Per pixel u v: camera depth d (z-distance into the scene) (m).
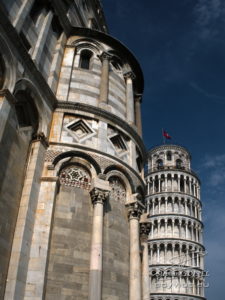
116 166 16.61
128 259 15.09
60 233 13.53
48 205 13.57
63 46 20.42
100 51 21.81
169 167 77.69
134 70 23.91
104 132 17.33
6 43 13.24
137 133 19.75
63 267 12.80
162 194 73.62
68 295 12.31
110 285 13.51
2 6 13.53
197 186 77.62
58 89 18.05
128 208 16.36
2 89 12.53
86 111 17.50
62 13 20.42
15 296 10.85
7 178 12.55
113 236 14.84
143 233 17.89
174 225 69.94
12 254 11.66
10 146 13.11
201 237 71.75
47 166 14.70
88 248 13.74
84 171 15.70
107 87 19.78
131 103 21.30
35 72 15.12
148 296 16.28
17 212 12.77
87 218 14.48
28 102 15.00
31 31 16.86
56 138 15.78
